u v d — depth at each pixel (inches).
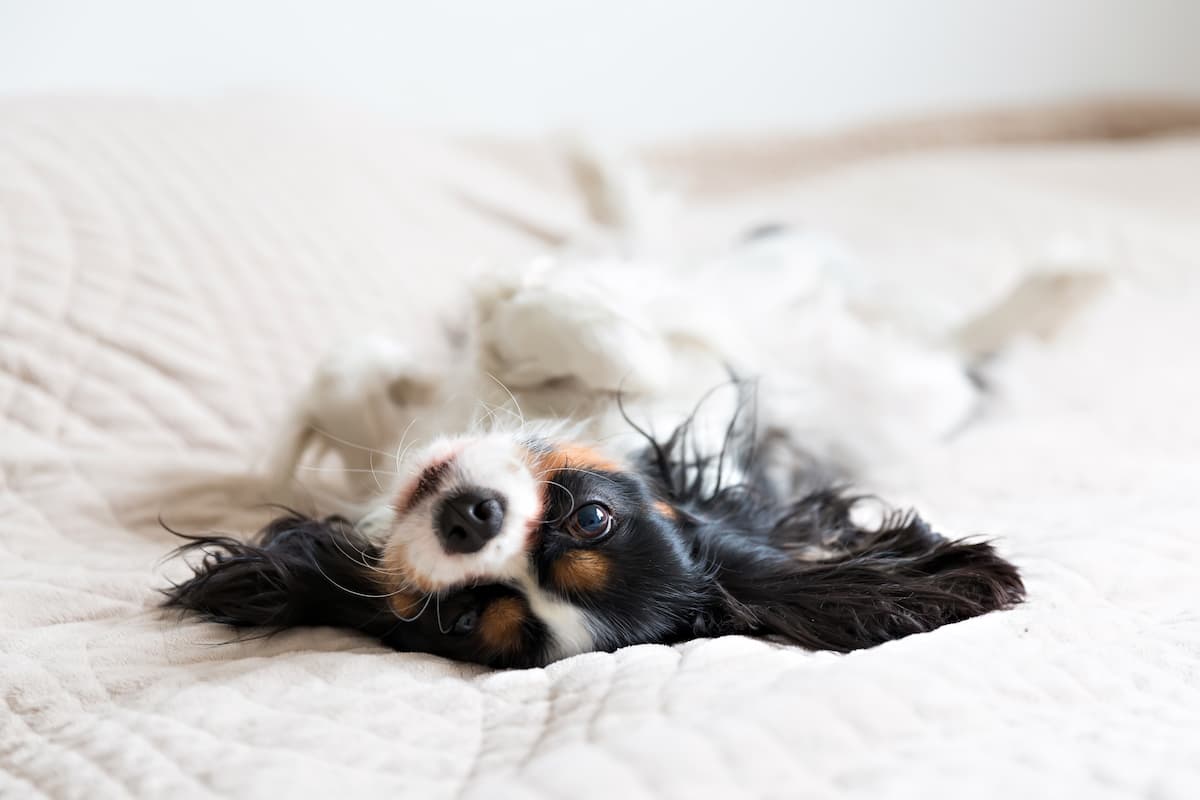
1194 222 47.8
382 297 33.5
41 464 25.6
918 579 22.7
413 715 18.8
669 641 22.4
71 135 32.4
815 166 62.4
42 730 19.2
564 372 26.2
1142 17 66.3
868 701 17.3
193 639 21.8
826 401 32.1
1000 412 34.0
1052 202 48.4
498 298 27.4
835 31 62.5
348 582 23.1
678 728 16.8
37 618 22.1
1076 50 66.4
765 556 24.1
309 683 19.9
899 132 63.3
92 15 46.4
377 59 53.6
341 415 27.4
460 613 22.0
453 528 21.7
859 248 45.0
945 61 65.0
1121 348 36.8
